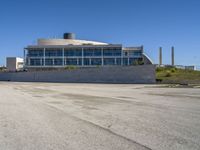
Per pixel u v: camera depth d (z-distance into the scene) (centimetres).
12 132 920
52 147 728
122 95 2686
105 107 1652
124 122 1111
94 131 934
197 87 4200
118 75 6475
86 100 2133
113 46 11250
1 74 10012
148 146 732
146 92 3162
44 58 11538
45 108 1605
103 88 4184
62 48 11500
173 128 983
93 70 6919
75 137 844
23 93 3030
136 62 10031
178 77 6112
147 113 1381
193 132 914
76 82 7219
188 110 1504
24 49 11631
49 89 3922
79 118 1218
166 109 1550
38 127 1009
